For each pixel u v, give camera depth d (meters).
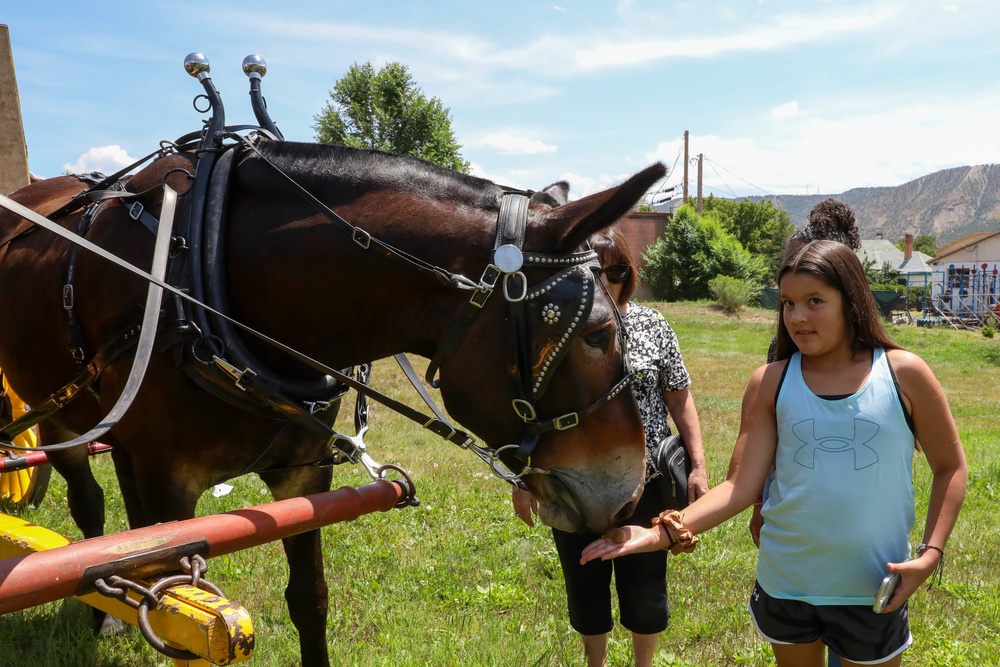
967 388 14.03
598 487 2.04
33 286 2.64
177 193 2.41
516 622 3.61
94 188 2.77
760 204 62.41
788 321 2.15
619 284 2.71
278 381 2.22
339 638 3.49
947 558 4.53
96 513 3.62
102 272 2.39
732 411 10.24
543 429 2.03
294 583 2.81
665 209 60.09
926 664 3.27
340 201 2.29
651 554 2.87
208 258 2.23
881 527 2.09
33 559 1.46
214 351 2.17
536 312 2.00
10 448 1.87
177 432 2.33
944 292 38.59
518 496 3.00
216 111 2.58
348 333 2.28
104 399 2.44
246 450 2.40
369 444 7.30
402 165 2.34
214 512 5.10
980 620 3.75
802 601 2.17
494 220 2.16
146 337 2.03
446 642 3.38
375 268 2.17
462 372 2.11
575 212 2.03
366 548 4.45
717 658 3.38
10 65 5.94
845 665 2.18
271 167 2.36
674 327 25.91
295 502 1.97
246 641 1.49
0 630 3.45
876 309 2.16
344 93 29.36
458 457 6.89
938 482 2.09
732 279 32.97
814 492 2.12
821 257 2.08
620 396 2.06
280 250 2.27
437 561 4.36
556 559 4.36
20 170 6.02
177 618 1.53
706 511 2.16
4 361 2.87
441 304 2.14
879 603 1.99
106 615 3.54
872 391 2.09
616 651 3.38
